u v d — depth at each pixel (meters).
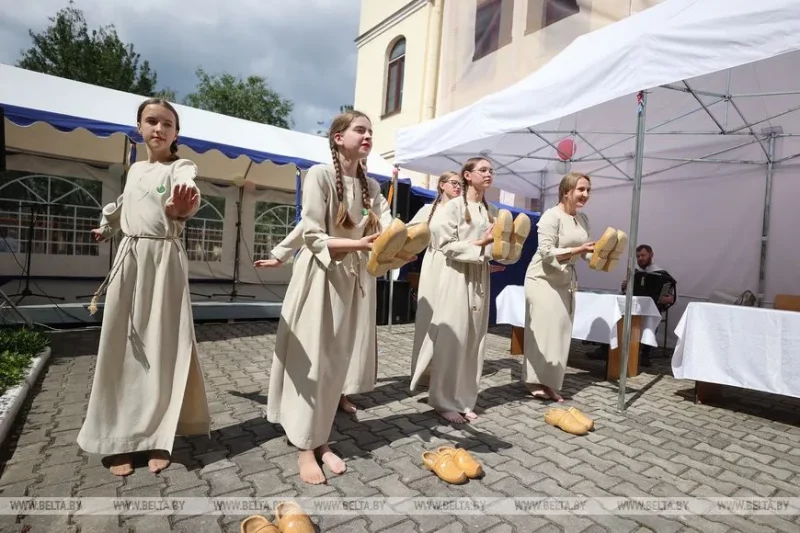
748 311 3.56
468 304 3.21
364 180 2.44
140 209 2.17
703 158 6.18
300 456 2.28
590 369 5.18
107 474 2.17
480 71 9.83
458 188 3.63
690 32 3.06
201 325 6.53
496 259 3.04
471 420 3.21
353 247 2.07
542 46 8.43
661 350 6.41
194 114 7.38
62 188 7.84
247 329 6.31
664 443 2.96
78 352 4.47
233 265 9.70
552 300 3.71
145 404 2.17
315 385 2.22
